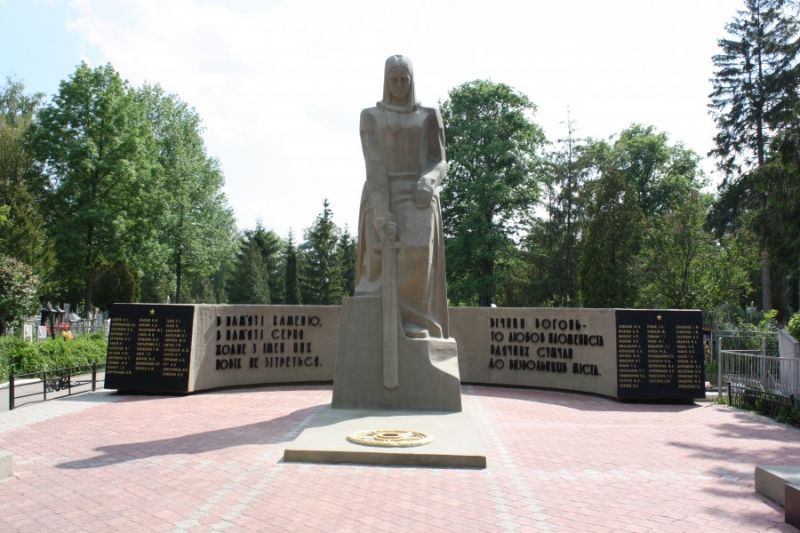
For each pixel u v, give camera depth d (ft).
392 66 42.27
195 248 169.48
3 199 123.85
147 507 21.42
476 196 120.88
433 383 40.29
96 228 131.44
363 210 43.98
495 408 44.78
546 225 125.80
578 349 54.70
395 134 42.55
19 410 42.06
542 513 21.18
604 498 23.08
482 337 59.77
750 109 125.49
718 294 81.30
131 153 134.62
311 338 59.26
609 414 43.65
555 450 31.07
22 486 23.90
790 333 56.34
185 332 50.75
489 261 123.54
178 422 37.14
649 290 85.71
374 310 41.45
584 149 129.39
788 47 104.32
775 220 77.41
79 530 19.29
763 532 19.74
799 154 68.13
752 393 46.21
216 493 22.95
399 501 22.15
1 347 65.16
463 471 26.45
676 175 156.35
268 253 278.87
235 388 55.06
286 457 27.66
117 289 127.44
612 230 95.96
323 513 20.81
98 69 134.31
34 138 130.00
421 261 41.65
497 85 126.41
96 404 44.93
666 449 31.81
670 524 20.34
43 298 133.28
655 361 50.34
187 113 180.45
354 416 37.29
